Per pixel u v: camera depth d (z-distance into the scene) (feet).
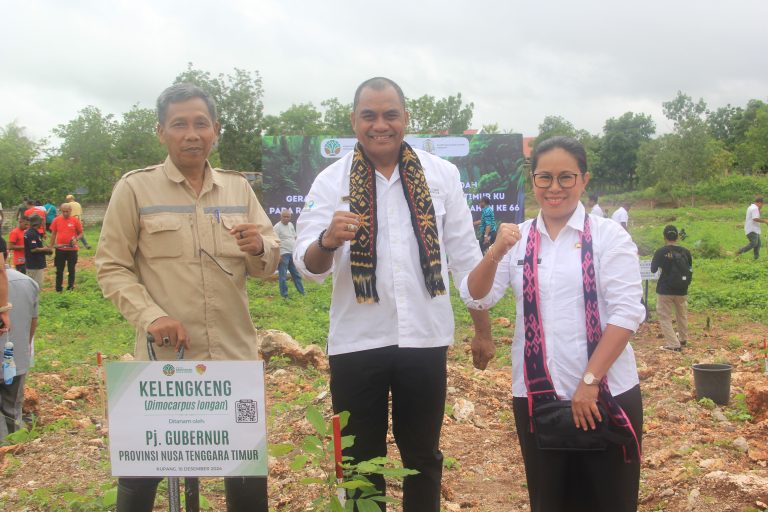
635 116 268.41
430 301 11.31
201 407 8.59
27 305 21.29
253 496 10.93
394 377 11.39
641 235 101.76
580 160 10.37
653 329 41.09
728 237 97.76
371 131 10.99
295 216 70.03
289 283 65.21
